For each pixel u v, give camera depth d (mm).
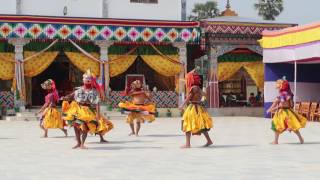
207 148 12992
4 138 16266
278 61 26750
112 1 30953
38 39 28188
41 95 31297
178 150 12578
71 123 13047
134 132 17500
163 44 30125
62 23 28391
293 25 31281
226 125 22250
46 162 10625
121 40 29188
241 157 11148
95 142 14727
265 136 16531
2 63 28078
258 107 31516
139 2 31344
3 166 10117
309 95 28453
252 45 30812
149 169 9531
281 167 9680
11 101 28125
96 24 28875
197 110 13016
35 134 17797
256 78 31078
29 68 28469
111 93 29281
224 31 30375
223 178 8500
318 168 9547
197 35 30156
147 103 17203
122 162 10492
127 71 31734
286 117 13859
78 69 31328
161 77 32000
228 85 32906
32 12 29906
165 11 31594
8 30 27719
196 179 8422
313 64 28500
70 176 8844
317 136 16531
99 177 8711
